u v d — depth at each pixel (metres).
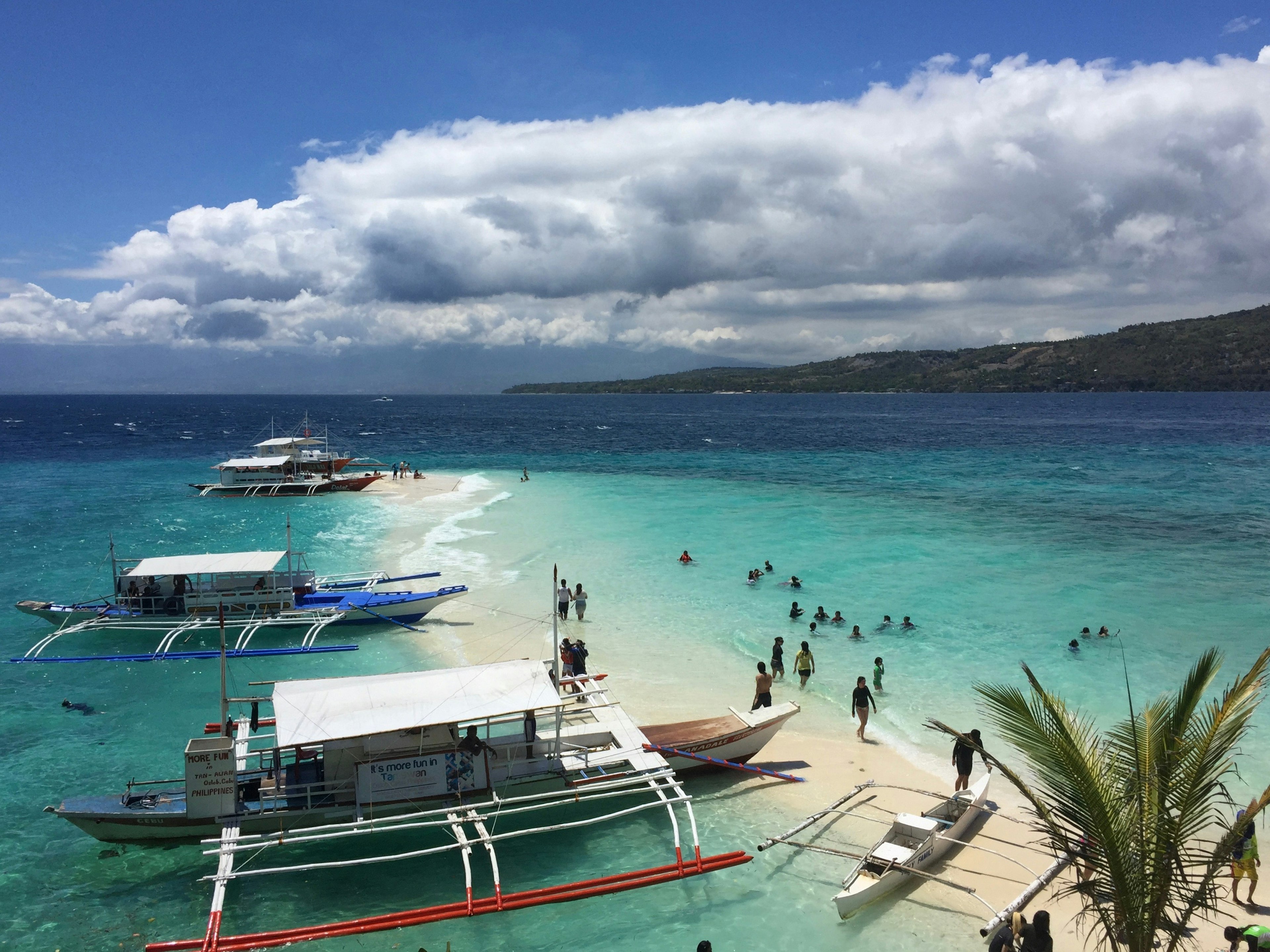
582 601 29.73
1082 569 37.06
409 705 15.78
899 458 94.25
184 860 15.44
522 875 15.10
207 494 62.41
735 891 14.44
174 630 27.81
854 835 16.16
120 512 54.38
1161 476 73.69
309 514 53.56
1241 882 14.34
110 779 18.47
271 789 16.14
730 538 44.56
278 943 12.77
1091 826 9.14
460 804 16.08
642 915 13.80
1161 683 23.53
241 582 30.00
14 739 20.53
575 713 19.58
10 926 13.44
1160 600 31.98
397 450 109.44
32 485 69.50
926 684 23.66
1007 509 54.50
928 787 18.00
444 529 47.81
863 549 41.50
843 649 26.62
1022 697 9.62
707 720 19.25
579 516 52.12
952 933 13.21
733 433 149.25
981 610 30.67
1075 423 163.75
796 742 20.23
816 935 13.22
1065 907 13.88
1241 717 9.01
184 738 20.77
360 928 13.23
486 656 26.59
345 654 27.20
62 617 29.05
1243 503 56.97
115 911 13.95
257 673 25.33
